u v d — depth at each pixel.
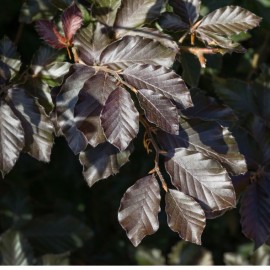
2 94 1.41
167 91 1.30
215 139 1.37
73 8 1.37
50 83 1.45
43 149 1.40
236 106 1.59
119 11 1.38
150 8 1.39
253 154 1.49
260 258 1.79
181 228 1.34
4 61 1.45
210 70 1.66
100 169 1.37
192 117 1.38
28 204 1.87
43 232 1.85
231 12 1.41
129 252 1.91
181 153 1.35
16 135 1.38
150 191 1.35
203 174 1.35
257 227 1.47
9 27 1.71
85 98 1.29
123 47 1.33
